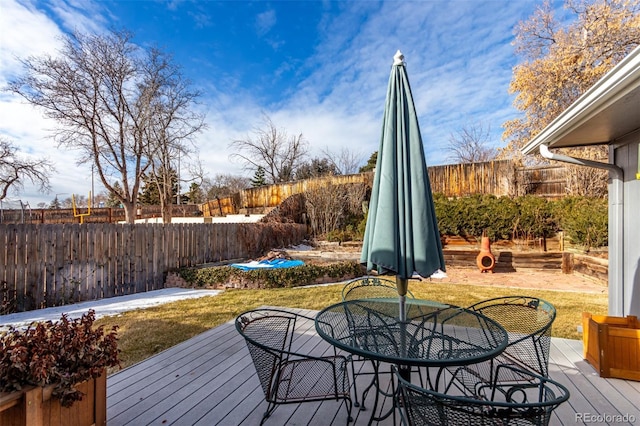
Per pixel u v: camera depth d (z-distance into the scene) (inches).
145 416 84.2
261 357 80.4
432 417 54.9
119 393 95.5
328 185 565.0
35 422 62.1
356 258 361.7
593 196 360.2
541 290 235.6
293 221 534.6
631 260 138.3
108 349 76.5
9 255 195.5
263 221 492.4
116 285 247.8
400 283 93.7
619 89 89.7
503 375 97.4
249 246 397.7
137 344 139.3
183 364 115.3
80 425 71.8
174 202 1021.2
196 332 154.9
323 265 301.7
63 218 713.6
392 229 84.0
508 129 551.8
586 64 446.6
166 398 93.1
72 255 223.1
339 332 100.6
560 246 324.5
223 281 267.1
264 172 1057.5
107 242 243.8
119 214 793.6
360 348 78.0
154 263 278.5
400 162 87.1
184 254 309.6
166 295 245.0
